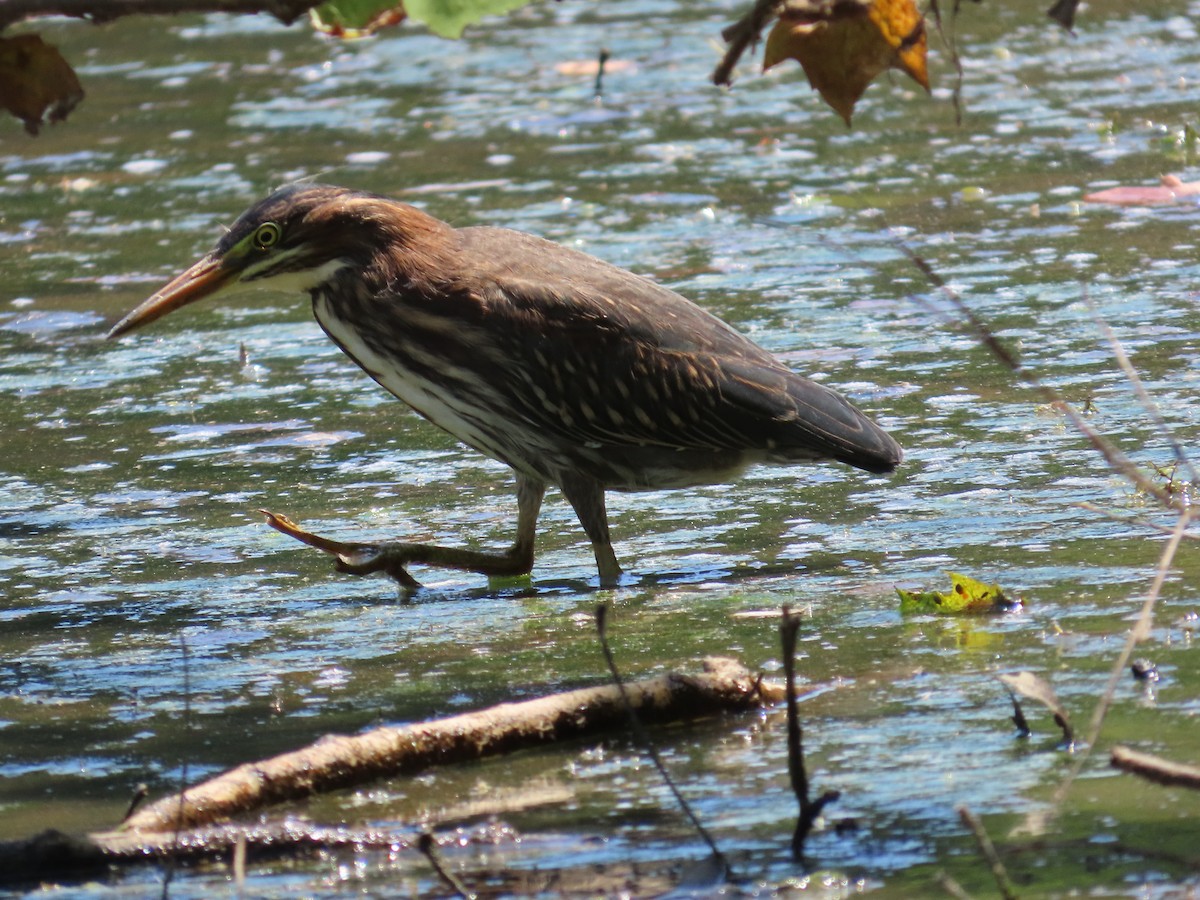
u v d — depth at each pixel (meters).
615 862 6.94
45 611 10.67
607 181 21.47
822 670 9.01
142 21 34.06
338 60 29.62
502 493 12.79
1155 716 8.02
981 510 11.54
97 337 16.91
